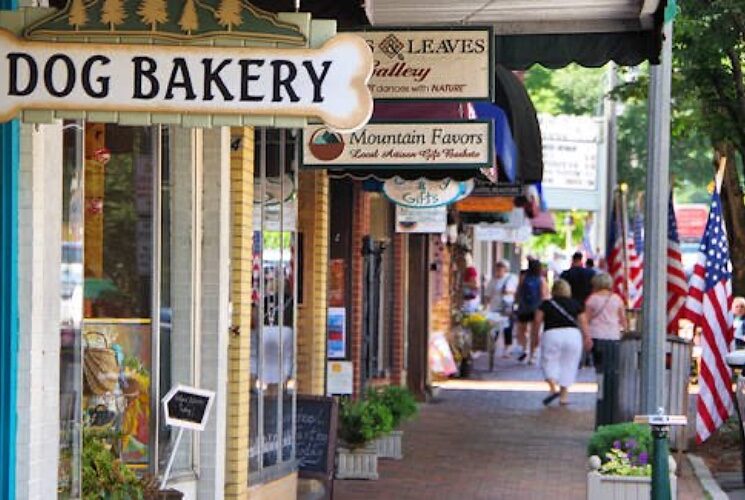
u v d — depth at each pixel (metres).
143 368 12.11
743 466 17.31
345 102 8.03
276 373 14.73
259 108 8.05
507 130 16.98
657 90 17.27
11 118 8.07
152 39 8.08
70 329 10.44
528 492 16.77
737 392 17.39
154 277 12.13
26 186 9.30
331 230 21.03
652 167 17.20
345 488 16.81
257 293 14.34
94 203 12.03
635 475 13.59
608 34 14.08
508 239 45.28
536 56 14.19
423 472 18.16
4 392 9.13
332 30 8.05
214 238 12.55
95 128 12.03
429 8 13.73
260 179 14.58
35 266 9.35
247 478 13.60
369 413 17.53
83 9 8.09
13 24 8.07
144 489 10.65
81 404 10.62
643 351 17.19
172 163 12.34
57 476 9.85
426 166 13.89
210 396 10.97
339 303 21.09
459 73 12.95
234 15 8.09
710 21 21.23
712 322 18.80
